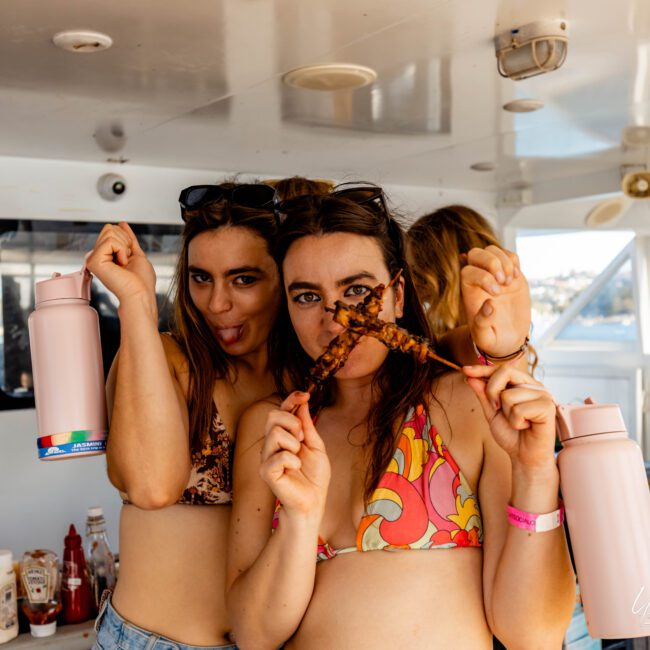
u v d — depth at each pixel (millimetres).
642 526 1220
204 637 1643
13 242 3133
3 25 1805
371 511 1354
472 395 1410
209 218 1652
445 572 1334
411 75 2334
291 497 1288
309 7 1770
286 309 1662
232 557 1486
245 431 1546
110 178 3311
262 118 2748
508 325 1446
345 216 1394
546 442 1216
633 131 3199
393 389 1452
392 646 1307
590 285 5238
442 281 2426
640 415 4977
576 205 4430
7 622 2418
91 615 2562
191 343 1693
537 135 3215
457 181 4281
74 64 2090
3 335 3119
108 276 1433
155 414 1454
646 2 1823
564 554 1288
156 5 1723
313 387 1306
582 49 2170
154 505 1480
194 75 2227
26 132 2768
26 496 3221
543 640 1280
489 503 1352
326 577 1380
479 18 1892
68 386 1432
